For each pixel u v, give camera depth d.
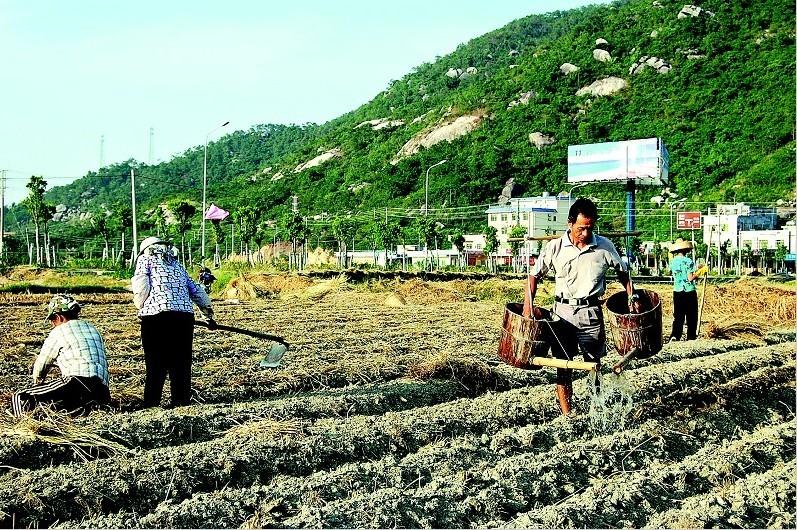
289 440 7.39
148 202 141.62
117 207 70.88
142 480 6.39
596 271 8.52
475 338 15.94
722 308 23.30
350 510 6.10
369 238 94.38
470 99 145.62
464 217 104.94
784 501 6.90
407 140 141.75
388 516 6.05
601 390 9.45
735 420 9.51
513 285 37.34
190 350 9.24
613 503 6.62
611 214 94.50
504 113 132.38
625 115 119.44
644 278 54.19
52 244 82.94
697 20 133.50
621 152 61.66
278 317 21.06
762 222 92.12
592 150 62.91
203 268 35.47
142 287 9.02
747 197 93.44
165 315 8.99
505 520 6.34
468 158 121.31
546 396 9.61
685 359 13.41
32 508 5.83
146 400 9.06
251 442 7.29
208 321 9.52
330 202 124.69
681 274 15.74
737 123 107.69
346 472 6.84
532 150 117.75
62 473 6.35
